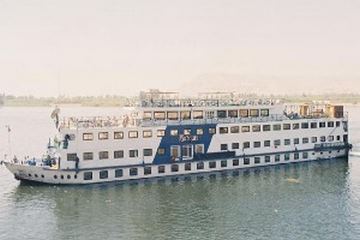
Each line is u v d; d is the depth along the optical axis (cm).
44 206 7781
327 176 9975
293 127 10894
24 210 7606
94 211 7562
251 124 10300
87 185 8800
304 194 8606
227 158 10056
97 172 8844
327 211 7625
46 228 6838
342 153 11725
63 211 7550
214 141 9894
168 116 9556
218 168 10006
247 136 10275
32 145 16538
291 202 8106
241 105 10312
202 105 10000
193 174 9731
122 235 6575
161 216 7350
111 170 8944
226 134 10019
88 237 6494
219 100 10412
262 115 10544
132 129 9075
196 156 9712
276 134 10656
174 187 8975
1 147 15938
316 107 11938
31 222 7081
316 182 9469
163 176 9444
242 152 10238
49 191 8581
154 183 9206
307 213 7525
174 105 9706
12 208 7706
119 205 7856
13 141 17725
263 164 10531
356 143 15212
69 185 8731
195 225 6975
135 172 9175
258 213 7525
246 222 7112
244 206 7875
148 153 9269
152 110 9362
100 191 8606
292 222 7106
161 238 6475
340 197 8419
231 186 9106
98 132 8788
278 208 7769
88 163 8762
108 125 9106
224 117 10094
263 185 9188
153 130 9275
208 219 7231
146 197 8312
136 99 10375
